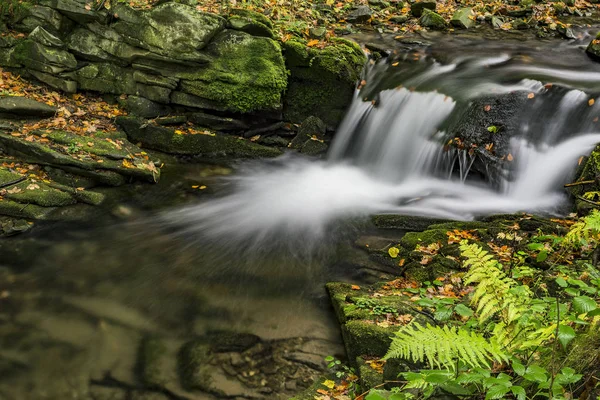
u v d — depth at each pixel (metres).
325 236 6.92
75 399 4.38
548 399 2.71
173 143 8.99
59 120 8.47
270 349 4.91
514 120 7.89
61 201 7.22
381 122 9.05
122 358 4.81
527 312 3.07
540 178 7.49
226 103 9.19
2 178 7.22
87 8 9.12
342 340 5.03
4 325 5.19
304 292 5.77
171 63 9.12
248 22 9.34
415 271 5.79
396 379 3.88
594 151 6.96
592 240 4.98
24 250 6.45
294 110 9.72
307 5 11.63
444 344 2.79
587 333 3.01
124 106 9.33
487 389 2.90
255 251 6.59
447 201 7.60
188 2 9.57
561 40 11.05
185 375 4.61
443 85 8.79
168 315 5.39
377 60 10.08
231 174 8.75
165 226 7.16
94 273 6.08
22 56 9.18
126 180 8.01
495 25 11.78
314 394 4.25
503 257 5.65
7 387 4.47
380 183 8.65
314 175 8.80
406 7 12.58
